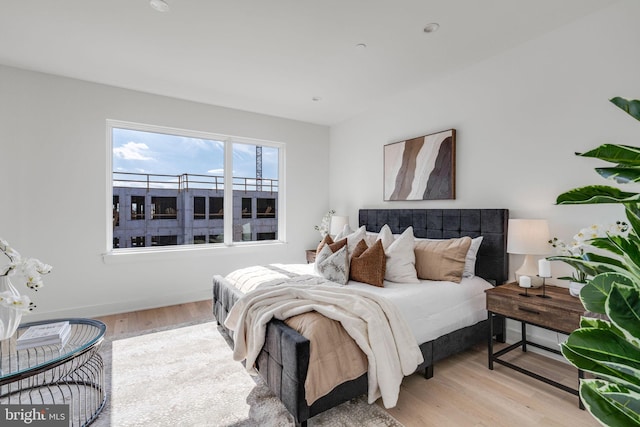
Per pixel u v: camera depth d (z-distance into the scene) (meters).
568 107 2.37
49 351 1.66
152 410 1.84
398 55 2.79
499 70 2.79
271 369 1.83
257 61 2.90
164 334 2.92
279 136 4.57
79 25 2.33
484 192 2.92
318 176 4.95
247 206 4.45
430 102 3.40
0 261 2.98
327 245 2.88
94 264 3.38
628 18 2.09
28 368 1.46
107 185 3.49
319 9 2.16
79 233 3.30
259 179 4.55
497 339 2.75
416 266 2.73
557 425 1.70
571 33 2.35
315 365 1.61
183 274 3.90
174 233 3.95
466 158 3.06
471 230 2.93
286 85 3.44
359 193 4.43
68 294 3.25
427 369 2.16
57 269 3.20
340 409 1.85
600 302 0.64
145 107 3.62
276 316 1.92
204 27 2.36
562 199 0.68
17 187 3.03
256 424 1.73
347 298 1.96
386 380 1.71
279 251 4.59
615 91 2.15
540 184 2.54
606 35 2.18
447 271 2.58
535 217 2.57
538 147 2.54
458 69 3.08
